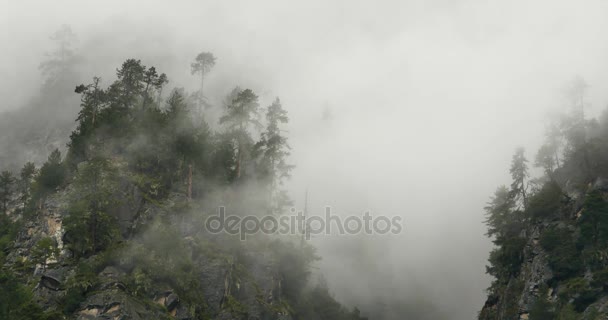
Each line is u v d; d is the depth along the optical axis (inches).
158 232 2491.4
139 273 2245.3
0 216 2849.4
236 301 2586.1
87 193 2460.6
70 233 2349.9
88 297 2082.9
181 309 2295.8
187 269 2477.9
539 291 2731.3
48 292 2153.1
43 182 2650.1
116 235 2389.3
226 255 2704.2
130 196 2596.0
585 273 2605.8
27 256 2388.0
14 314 1989.4
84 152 2802.7
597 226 2645.2
